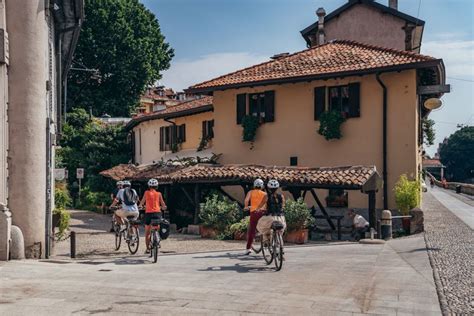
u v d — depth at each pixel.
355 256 12.02
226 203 18.44
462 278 8.99
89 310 6.70
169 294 7.68
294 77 21.73
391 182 20.42
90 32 45.84
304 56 24.25
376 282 8.67
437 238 15.14
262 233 10.59
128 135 38.81
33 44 11.58
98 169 37.59
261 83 22.52
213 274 9.51
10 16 11.40
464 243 13.77
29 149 11.43
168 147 31.38
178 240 16.80
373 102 20.84
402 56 20.94
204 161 23.84
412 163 20.12
